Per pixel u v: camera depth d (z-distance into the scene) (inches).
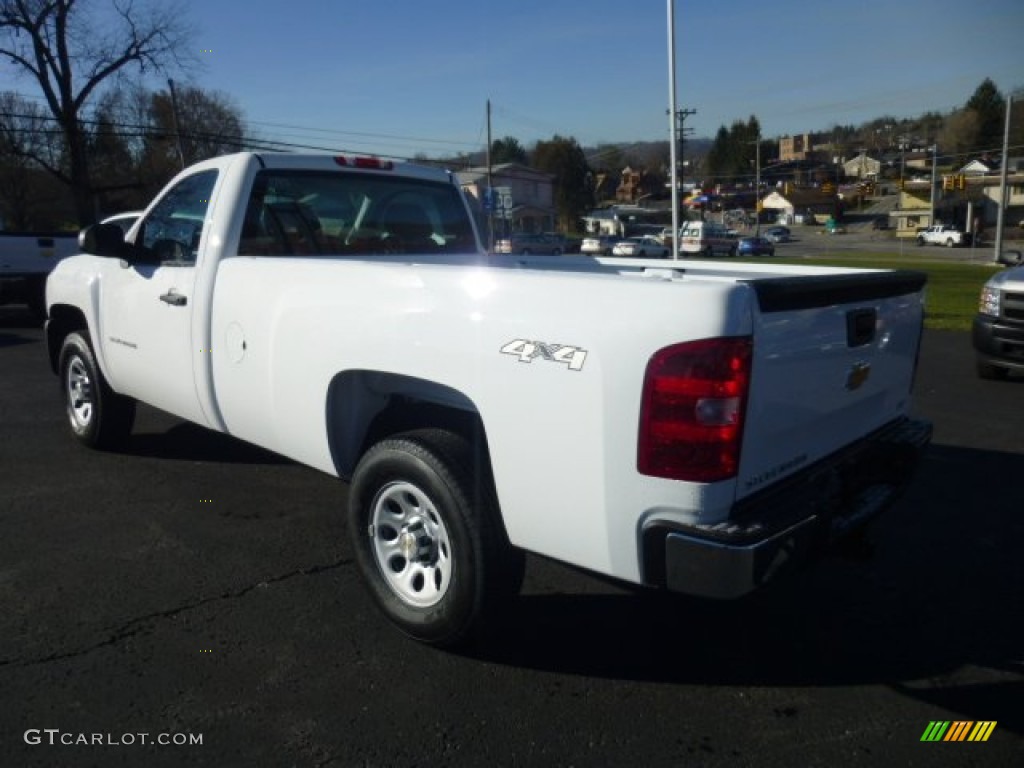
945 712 119.4
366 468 132.9
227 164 173.6
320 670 126.9
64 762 105.0
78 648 131.7
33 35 1309.1
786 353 107.5
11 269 544.4
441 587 127.8
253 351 155.4
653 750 109.7
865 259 2007.9
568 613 147.4
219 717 114.9
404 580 134.2
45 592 150.9
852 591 157.8
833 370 119.3
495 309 115.7
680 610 149.0
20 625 138.7
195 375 172.6
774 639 139.6
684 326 99.4
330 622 141.6
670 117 922.7
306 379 144.3
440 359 121.8
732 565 98.9
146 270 186.7
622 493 105.0
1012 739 113.5
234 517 188.9
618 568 108.0
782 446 112.0
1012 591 158.1
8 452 236.1
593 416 105.7
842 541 128.4
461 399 129.3
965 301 751.1
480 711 117.4
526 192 3316.9
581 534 110.0
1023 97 1706.4
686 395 99.3
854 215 4252.0
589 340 105.8
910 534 185.3
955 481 221.8
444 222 212.7
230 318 160.1
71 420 238.4
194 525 183.6
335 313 137.3
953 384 355.6
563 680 125.8
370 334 131.3
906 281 135.2
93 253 185.0
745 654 134.6
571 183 3959.2
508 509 117.1
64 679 123.2
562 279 110.8
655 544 104.1
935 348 462.3
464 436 137.9
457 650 132.1
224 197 168.9
